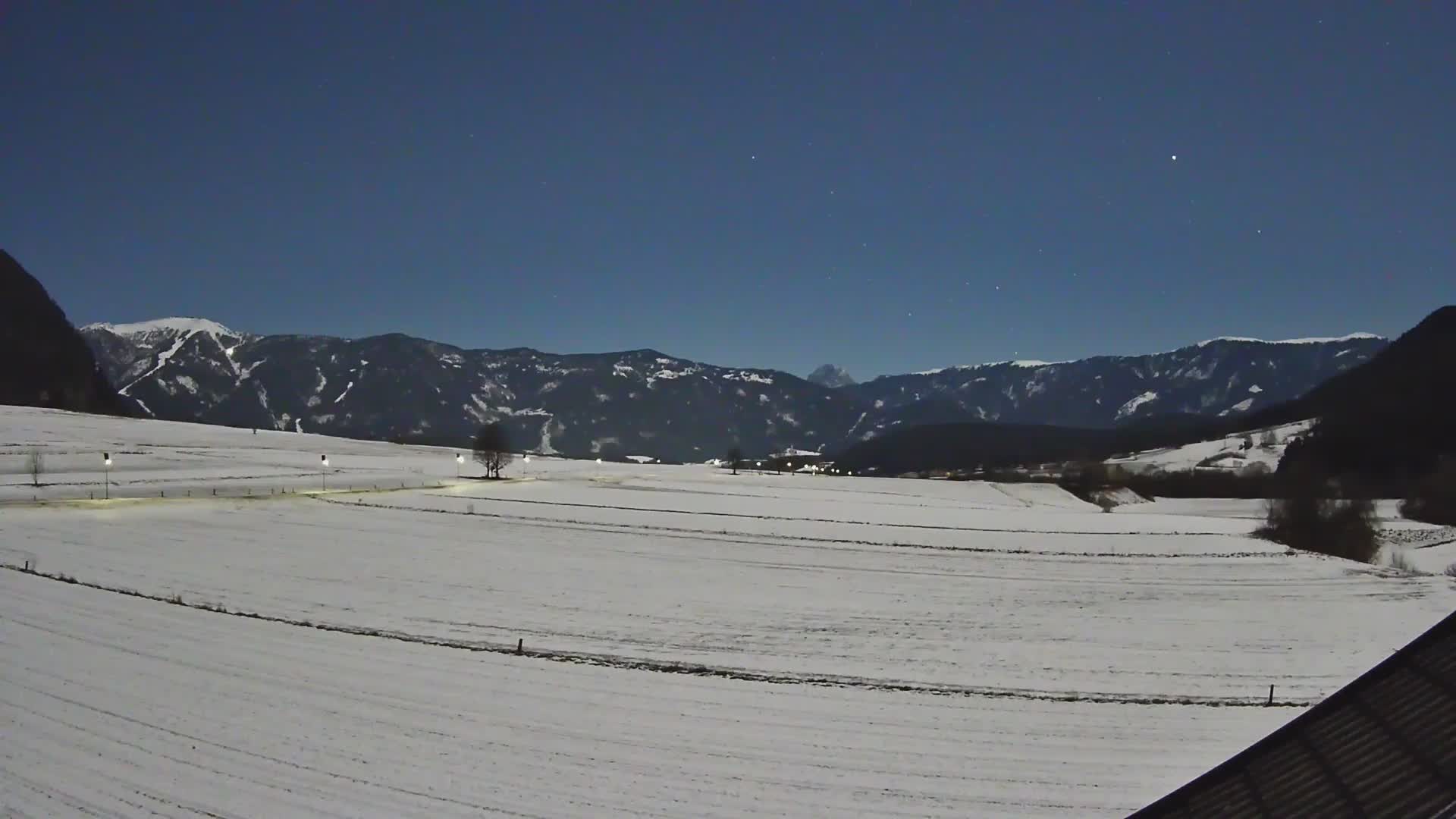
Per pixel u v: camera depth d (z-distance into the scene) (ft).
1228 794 27.58
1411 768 22.63
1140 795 77.25
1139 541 234.58
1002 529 261.24
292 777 75.56
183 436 471.62
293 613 135.03
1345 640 138.10
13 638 110.93
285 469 364.99
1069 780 80.43
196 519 219.61
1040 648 130.62
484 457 410.11
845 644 130.21
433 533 218.38
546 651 118.52
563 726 89.86
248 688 96.84
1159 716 99.35
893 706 100.37
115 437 427.74
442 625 132.16
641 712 94.84
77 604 128.77
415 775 76.95
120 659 104.58
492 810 71.20
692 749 85.10
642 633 132.26
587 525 240.73
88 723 85.40
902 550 213.66
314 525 222.07
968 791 77.56
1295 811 24.53
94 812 68.13
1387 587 177.47
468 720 90.12
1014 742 89.66
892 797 75.97
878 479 536.83
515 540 213.46
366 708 92.53
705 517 269.23
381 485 329.93
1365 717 25.93
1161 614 153.28
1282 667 122.93
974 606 157.17
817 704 100.17
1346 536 236.22
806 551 208.74
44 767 75.66
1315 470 371.56
